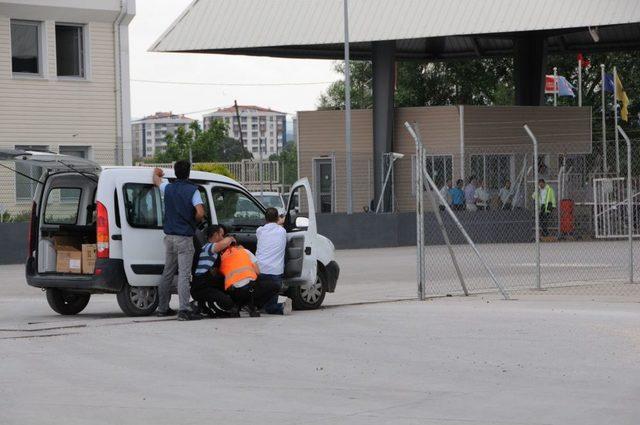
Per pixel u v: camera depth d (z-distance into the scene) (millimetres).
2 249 45250
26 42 58375
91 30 59938
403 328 21359
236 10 65188
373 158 60156
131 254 23750
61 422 12992
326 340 19797
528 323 21906
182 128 142125
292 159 69125
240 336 20422
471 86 100812
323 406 13883
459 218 53812
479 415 13195
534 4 58312
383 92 64000
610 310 24391
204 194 24812
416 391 14891
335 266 25891
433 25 60250
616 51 76312
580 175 51062
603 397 14203
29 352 18609
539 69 70500
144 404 14062
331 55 72688
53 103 58781
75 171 24625
